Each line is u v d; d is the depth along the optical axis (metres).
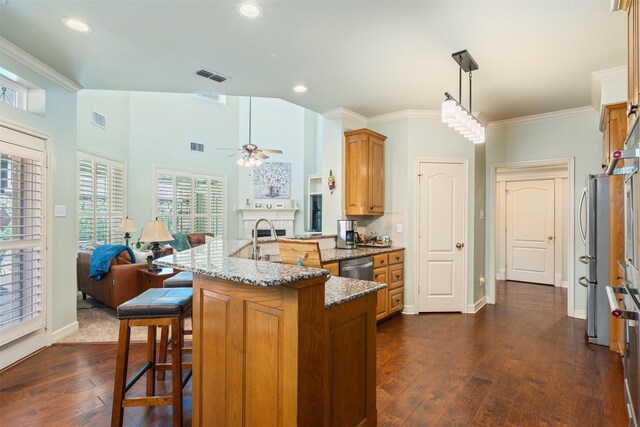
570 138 4.44
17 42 2.71
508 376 2.73
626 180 2.01
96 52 2.87
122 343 1.90
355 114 4.67
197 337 1.82
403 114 4.57
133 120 6.89
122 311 1.89
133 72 3.27
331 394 1.58
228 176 8.84
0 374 2.69
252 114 9.23
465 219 4.60
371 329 1.86
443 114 2.71
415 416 2.20
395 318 4.32
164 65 3.12
